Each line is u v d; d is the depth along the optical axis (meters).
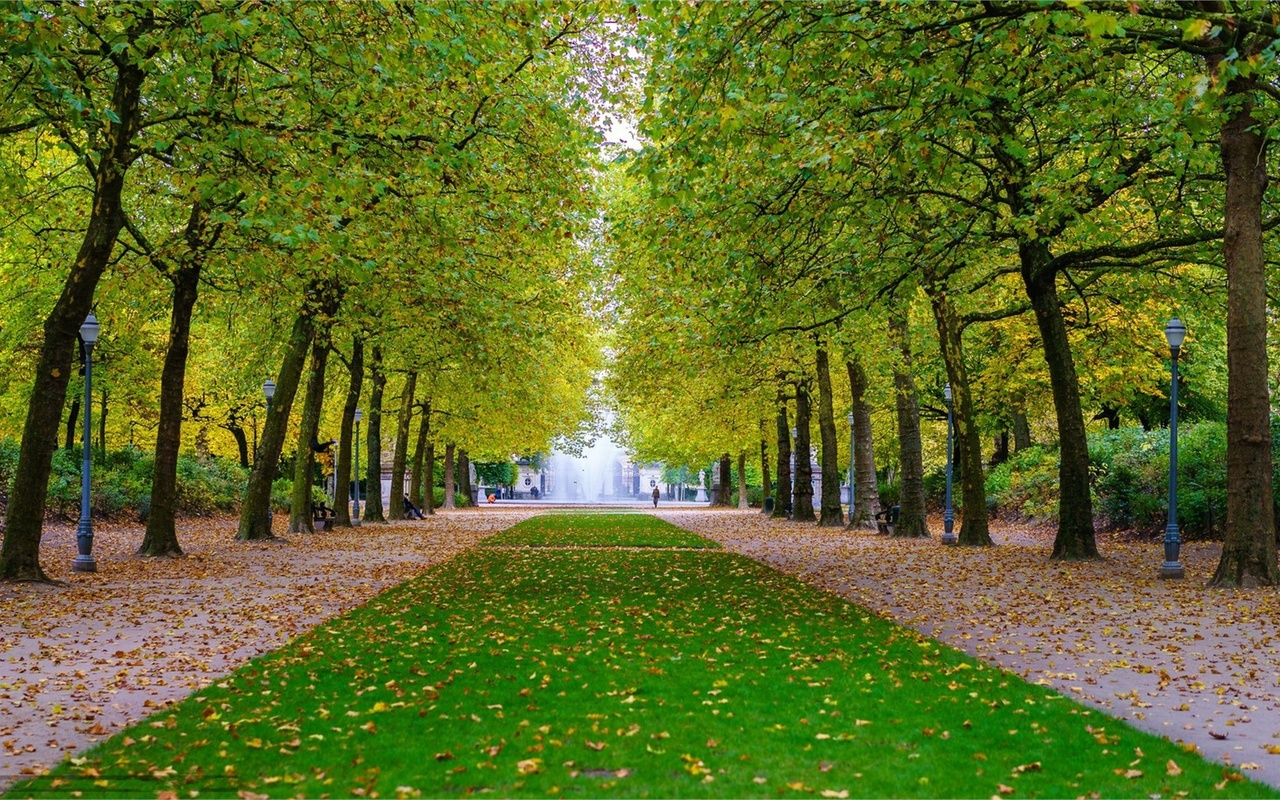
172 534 20.56
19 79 12.66
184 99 13.46
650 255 17.98
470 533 30.06
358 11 13.26
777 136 11.82
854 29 11.74
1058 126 14.77
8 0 10.15
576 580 16.11
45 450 15.28
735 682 7.93
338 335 24.45
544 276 22.69
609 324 29.91
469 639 10.16
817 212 14.30
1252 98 13.83
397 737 6.31
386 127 14.68
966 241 16.92
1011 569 17.41
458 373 32.03
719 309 16.97
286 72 13.70
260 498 25.45
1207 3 12.09
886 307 18.44
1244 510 14.27
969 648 9.72
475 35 14.43
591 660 8.88
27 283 24.38
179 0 12.32
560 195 17.06
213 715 6.94
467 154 15.48
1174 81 13.97
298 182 12.66
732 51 11.65
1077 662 8.99
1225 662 8.91
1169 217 17.19
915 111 11.78
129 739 6.26
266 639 10.39
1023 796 5.19
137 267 17.45
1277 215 16.95
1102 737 6.25
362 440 49.00
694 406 36.25
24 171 17.94
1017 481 33.28
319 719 6.79
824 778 5.45
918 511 26.30
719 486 61.28
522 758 5.83
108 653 9.57
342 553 21.91
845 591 14.41
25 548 15.12
